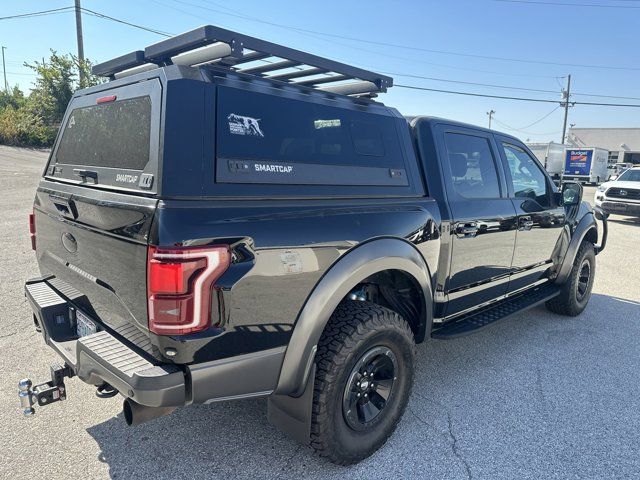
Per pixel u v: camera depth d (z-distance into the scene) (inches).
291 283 88.8
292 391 92.9
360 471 102.6
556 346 176.7
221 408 124.7
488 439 115.9
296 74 115.9
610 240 418.9
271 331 87.0
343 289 96.6
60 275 112.3
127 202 81.4
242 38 90.6
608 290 259.4
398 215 111.1
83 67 1048.2
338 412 97.6
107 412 121.0
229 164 85.0
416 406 130.4
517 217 157.6
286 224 88.6
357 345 97.3
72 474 97.7
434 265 123.4
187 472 99.8
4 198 511.5
